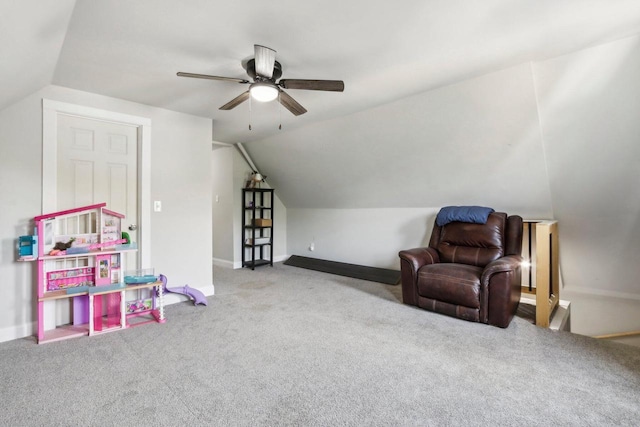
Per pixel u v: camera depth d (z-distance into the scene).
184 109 3.41
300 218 6.05
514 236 3.22
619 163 2.71
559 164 2.98
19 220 2.55
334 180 4.86
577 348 2.35
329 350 2.32
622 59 2.15
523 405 1.68
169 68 2.40
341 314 3.11
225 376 1.96
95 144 3.00
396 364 2.12
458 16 1.77
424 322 2.88
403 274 3.38
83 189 2.93
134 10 1.68
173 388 1.83
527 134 2.89
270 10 1.69
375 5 1.66
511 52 2.22
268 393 1.79
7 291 2.50
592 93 2.40
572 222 3.46
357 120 3.67
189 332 2.65
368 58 2.29
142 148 3.23
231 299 3.61
